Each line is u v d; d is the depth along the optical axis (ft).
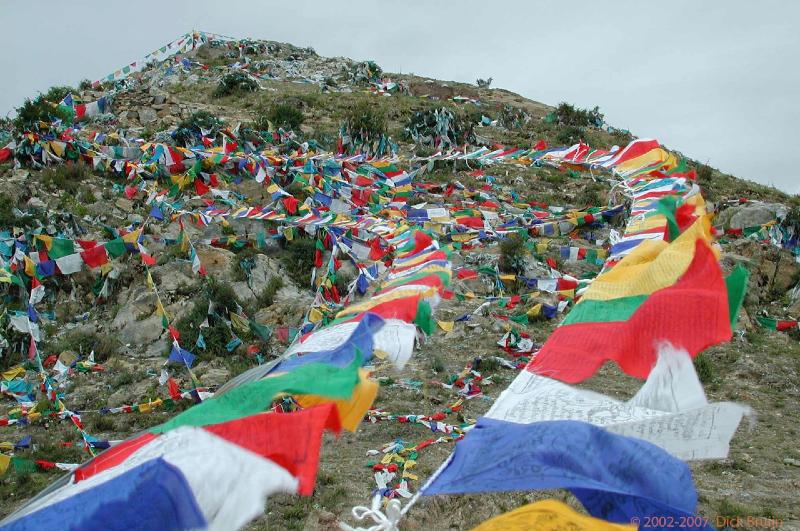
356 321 28.73
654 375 22.71
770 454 49.14
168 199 85.40
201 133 102.12
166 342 66.64
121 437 51.90
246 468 18.38
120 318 69.87
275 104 141.59
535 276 74.59
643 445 20.33
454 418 53.26
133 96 127.54
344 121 122.52
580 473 19.63
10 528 17.58
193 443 18.99
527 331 65.67
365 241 72.18
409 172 104.63
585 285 57.98
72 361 64.90
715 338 22.66
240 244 78.48
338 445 49.98
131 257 76.89
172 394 55.83
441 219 77.00
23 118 94.53
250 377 26.25
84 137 99.40
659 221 44.16
